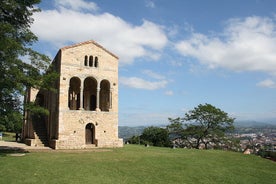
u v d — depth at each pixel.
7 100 27.31
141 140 56.25
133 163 24.81
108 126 41.16
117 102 42.56
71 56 39.47
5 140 52.00
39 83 28.75
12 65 25.98
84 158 26.70
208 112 59.88
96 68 41.44
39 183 16.38
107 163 24.25
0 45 24.00
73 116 38.44
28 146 38.59
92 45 41.56
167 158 28.97
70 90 45.25
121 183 17.39
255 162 31.44
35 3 29.06
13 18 28.31
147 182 18.08
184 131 62.06
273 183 20.92
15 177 17.53
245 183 20.05
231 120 59.88
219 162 28.78
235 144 59.12
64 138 37.25
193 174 21.55
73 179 17.62
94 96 46.53
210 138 60.66
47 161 23.95
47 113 29.92
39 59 29.22
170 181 18.78
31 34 28.56
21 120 28.05
